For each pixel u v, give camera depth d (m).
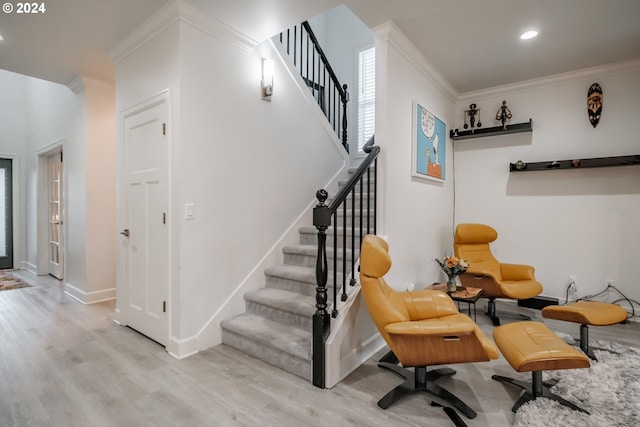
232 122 2.92
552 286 4.03
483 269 3.70
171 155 2.62
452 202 4.56
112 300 4.15
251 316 2.91
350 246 3.21
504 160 4.30
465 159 4.55
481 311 3.80
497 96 4.34
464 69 3.75
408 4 2.56
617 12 2.67
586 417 1.82
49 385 2.18
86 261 4.04
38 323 3.32
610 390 2.10
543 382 2.20
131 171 3.10
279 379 2.27
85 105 3.98
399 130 3.11
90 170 4.04
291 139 3.59
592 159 3.66
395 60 3.02
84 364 2.46
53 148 4.99
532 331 2.10
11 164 6.24
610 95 3.71
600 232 3.77
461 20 2.78
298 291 2.99
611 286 3.70
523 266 3.65
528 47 3.26
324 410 1.93
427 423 1.83
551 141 4.03
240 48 2.98
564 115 3.95
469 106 4.51
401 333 1.86
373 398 2.06
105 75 3.86
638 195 3.58
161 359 2.54
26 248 6.33
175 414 1.88
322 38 5.93
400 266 3.15
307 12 2.59
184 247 2.57
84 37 2.96
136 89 3.00
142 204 2.97
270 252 3.30
